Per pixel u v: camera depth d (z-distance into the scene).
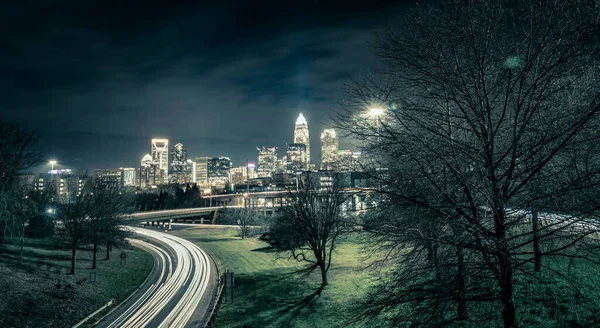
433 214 8.25
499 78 8.04
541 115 7.54
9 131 27.27
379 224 9.13
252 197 114.75
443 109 8.70
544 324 9.32
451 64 8.20
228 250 60.50
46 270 34.88
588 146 6.97
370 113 8.65
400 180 8.58
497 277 7.62
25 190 33.53
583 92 7.17
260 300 31.02
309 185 30.88
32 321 23.66
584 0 6.88
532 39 7.46
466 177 7.77
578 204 6.98
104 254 52.12
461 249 7.92
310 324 23.14
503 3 7.80
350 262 37.19
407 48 8.33
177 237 81.94
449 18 7.98
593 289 10.28
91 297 31.80
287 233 42.88
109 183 44.06
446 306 8.14
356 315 9.67
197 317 28.25
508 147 7.90
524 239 9.04
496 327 8.49
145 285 40.53
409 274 8.73
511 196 7.54
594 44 6.79
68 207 38.31
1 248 38.59
